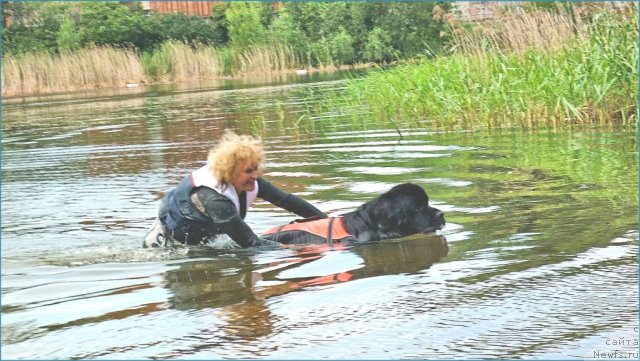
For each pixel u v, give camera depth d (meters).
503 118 14.73
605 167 9.70
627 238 6.57
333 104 21.11
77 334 4.98
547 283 5.61
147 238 7.20
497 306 5.21
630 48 14.03
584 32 15.73
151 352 4.65
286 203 7.46
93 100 29.97
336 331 4.89
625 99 13.95
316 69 45.91
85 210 8.82
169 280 6.09
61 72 39.06
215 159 7.00
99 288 5.96
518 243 6.64
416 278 5.88
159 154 13.27
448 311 5.16
